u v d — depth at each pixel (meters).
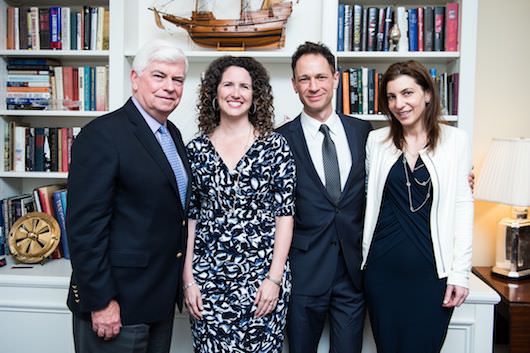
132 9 2.35
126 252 1.39
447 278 1.56
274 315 1.57
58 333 2.08
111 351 1.42
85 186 1.32
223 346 1.52
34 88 2.38
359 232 1.74
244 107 1.53
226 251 1.52
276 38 2.26
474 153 2.53
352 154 1.74
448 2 2.38
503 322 2.45
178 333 1.99
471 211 1.59
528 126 2.51
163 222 1.44
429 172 1.55
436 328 1.58
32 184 2.63
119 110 1.45
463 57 2.15
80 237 1.32
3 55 2.35
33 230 2.26
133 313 1.40
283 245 1.56
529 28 2.47
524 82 2.49
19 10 2.35
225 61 1.57
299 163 1.71
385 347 1.65
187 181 1.55
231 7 2.42
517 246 2.27
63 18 2.34
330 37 2.21
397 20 2.26
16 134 2.41
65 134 2.39
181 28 2.41
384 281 1.62
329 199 1.69
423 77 1.55
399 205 1.59
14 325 2.09
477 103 2.51
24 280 2.05
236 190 1.52
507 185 2.19
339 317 1.76
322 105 1.70
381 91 1.64
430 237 1.57
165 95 1.43
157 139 1.47
